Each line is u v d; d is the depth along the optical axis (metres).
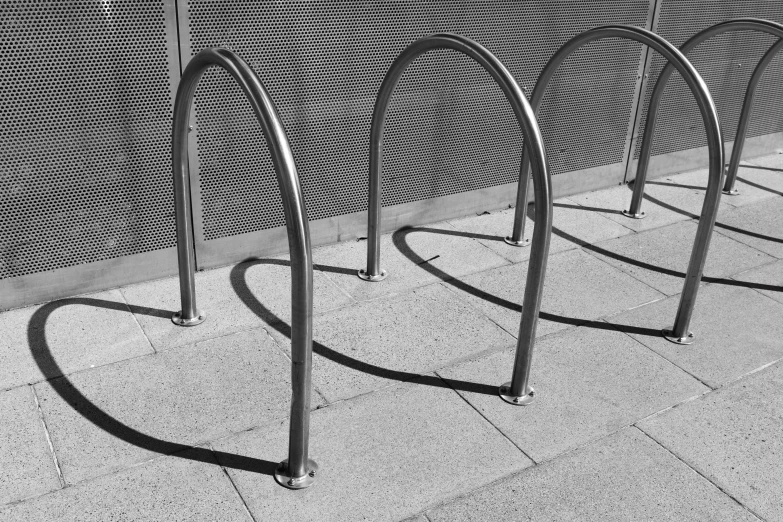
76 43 3.21
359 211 4.36
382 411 2.97
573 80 4.83
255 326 3.47
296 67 3.80
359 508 2.49
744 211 5.17
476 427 2.91
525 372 3.04
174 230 3.79
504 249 4.39
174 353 3.24
